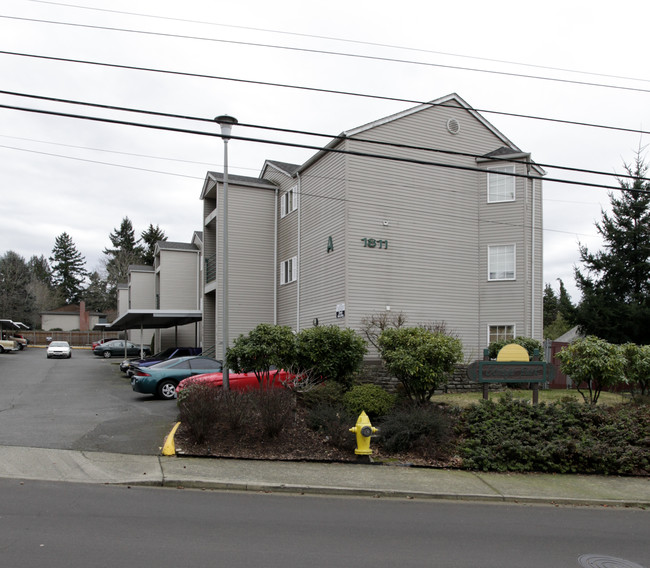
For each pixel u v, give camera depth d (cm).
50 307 8100
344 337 1430
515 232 2153
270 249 2575
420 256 2088
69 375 2653
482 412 1210
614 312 2642
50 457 983
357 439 1077
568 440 1123
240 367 1355
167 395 1764
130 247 8569
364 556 582
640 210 2811
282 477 927
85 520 662
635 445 1155
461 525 732
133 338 4778
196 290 3731
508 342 1944
